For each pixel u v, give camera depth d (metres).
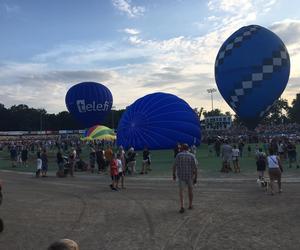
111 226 9.73
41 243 8.35
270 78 34.34
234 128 93.69
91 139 47.88
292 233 8.66
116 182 16.75
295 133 72.69
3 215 11.35
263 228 9.18
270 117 144.12
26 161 36.66
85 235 8.93
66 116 173.75
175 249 7.66
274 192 14.55
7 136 131.00
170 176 21.50
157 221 10.16
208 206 12.07
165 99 37.16
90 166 26.66
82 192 16.22
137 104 37.66
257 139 49.28
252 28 35.91
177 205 12.42
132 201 13.46
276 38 35.34
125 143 36.09
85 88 56.53
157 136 35.12
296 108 140.25
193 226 9.52
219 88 37.06
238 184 17.20
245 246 7.74
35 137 118.25
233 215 10.68
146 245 8.00
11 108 185.50
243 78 34.62
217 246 7.78
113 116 133.88
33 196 15.23
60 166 23.73
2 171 29.39
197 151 41.22
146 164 23.25
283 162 26.88
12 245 8.22
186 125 35.75
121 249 7.76
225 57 35.81
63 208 12.41
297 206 11.72
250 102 35.00
